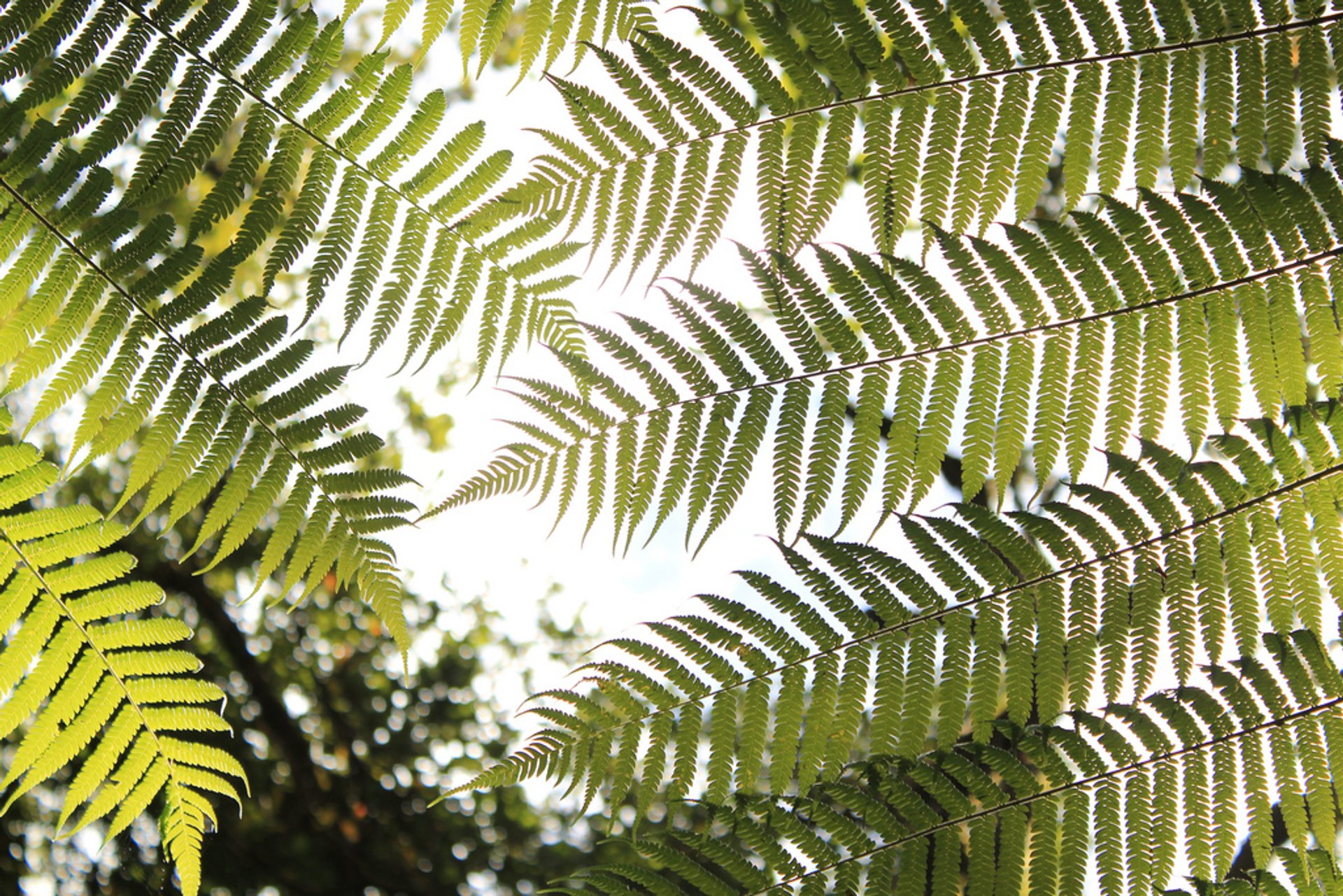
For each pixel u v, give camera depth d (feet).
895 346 7.42
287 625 27.91
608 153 7.34
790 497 7.45
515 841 26.91
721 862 7.47
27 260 7.23
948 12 7.33
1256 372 7.37
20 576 7.39
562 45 7.28
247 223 7.30
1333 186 7.26
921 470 7.44
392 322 7.41
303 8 7.19
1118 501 7.43
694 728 7.50
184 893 7.55
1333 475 7.37
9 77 7.14
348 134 7.29
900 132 7.35
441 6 7.23
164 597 7.56
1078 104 7.32
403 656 7.46
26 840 19.92
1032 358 7.41
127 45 7.20
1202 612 7.42
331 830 25.57
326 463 7.41
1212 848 7.40
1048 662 7.45
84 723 7.47
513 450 7.47
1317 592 7.38
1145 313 7.38
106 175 7.22
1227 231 7.32
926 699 7.47
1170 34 7.29
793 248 7.38
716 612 7.51
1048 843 7.44
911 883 7.45
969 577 7.46
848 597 7.48
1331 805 7.35
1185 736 7.41
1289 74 7.28
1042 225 7.36
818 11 7.28
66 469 7.32
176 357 7.32
